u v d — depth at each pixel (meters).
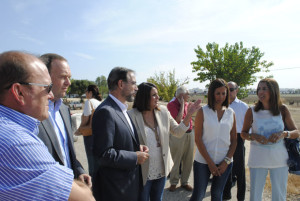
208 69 11.31
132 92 2.13
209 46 11.41
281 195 2.64
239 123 3.64
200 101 2.60
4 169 0.76
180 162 4.14
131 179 1.91
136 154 1.87
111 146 1.79
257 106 2.82
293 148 2.59
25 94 0.92
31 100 0.94
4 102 0.92
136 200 1.97
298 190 3.56
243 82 10.91
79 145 7.07
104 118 1.84
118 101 2.10
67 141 1.78
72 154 1.77
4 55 0.92
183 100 3.96
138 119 2.43
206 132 2.63
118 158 1.75
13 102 0.92
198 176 2.65
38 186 0.78
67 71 1.72
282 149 2.62
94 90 4.48
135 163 1.83
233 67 10.71
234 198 3.53
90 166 3.68
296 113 21.48
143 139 2.36
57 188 0.82
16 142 0.79
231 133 2.78
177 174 3.79
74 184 0.89
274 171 2.63
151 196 2.49
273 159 2.59
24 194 0.76
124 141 1.91
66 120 1.85
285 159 2.61
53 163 0.88
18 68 0.89
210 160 2.53
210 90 2.69
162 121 2.55
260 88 2.74
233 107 3.82
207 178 2.64
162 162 2.45
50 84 1.04
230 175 3.43
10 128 0.82
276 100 2.67
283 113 2.77
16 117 0.89
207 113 2.65
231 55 10.88
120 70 2.09
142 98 2.44
